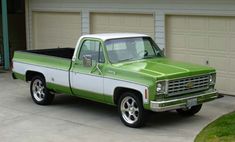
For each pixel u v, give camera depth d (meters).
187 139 8.95
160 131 9.52
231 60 12.91
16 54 12.80
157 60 10.65
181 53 14.08
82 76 10.70
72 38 17.78
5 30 18.33
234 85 12.91
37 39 19.27
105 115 10.96
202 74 9.99
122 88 9.85
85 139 9.12
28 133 9.60
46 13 18.72
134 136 9.22
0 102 12.55
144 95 9.30
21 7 22.53
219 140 8.63
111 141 8.94
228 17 12.77
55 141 9.03
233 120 10.08
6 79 16.20
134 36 10.99
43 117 10.87
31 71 12.27
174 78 9.40
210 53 13.36
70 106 11.93
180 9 13.80
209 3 13.03
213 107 11.58
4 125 10.24
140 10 14.95
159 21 14.43
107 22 16.27
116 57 10.34
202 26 13.42
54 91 11.82
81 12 17.08
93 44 10.63
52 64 11.56
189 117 10.64
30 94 13.52
